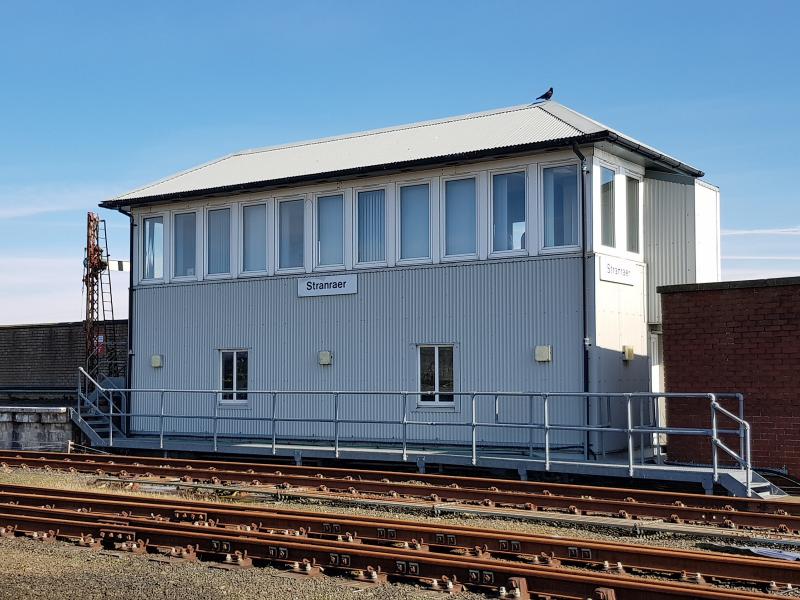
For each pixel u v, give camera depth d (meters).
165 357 23.69
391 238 20.50
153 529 11.23
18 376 31.69
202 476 17.83
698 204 20.27
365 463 19.55
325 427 21.09
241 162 25.16
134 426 23.97
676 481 16.06
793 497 14.73
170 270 23.81
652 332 20.81
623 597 8.29
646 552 9.69
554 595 8.61
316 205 21.64
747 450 14.15
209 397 22.83
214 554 10.51
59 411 23.55
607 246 18.89
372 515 13.66
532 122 20.36
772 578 9.12
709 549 11.09
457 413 19.42
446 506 13.66
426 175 20.12
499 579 8.94
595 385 18.03
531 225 18.91
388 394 19.80
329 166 21.66
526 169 19.02
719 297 16.78
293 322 21.78
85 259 30.89
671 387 17.17
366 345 20.70
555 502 13.84
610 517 12.90
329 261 21.47
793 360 16.02
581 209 18.27
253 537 10.86
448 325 19.72
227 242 23.00
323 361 21.14
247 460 21.30
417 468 19.05
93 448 23.34
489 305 19.27
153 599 8.75
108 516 12.55
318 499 14.82
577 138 17.98
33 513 13.08
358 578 9.45
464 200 19.80
